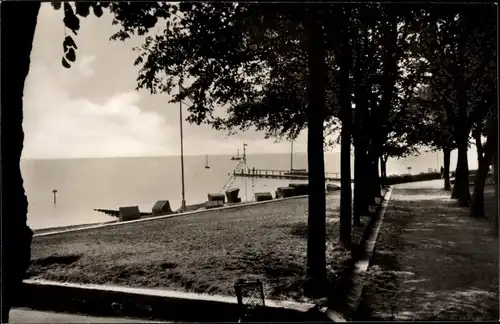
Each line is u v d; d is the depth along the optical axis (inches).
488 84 640.4
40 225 1749.5
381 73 618.8
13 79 216.2
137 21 286.8
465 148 979.9
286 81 468.1
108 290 351.9
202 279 378.0
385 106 736.3
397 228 690.8
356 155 660.1
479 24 358.0
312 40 324.2
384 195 1291.8
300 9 282.5
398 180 2010.3
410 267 437.1
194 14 310.7
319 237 339.9
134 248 548.1
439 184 1806.1
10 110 216.2
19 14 215.3
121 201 2987.2
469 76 666.8
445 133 1023.6
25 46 220.2
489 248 527.2
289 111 512.7
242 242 563.2
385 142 887.7
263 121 550.3
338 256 450.9
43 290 368.5
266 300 311.9
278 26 312.7
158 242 591.2
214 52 340.2
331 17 284.0
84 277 402.6
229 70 390.6
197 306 321.4
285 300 314.5
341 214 513.0
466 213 853.2
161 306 332.8
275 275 388.5
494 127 719.7
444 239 591.8
